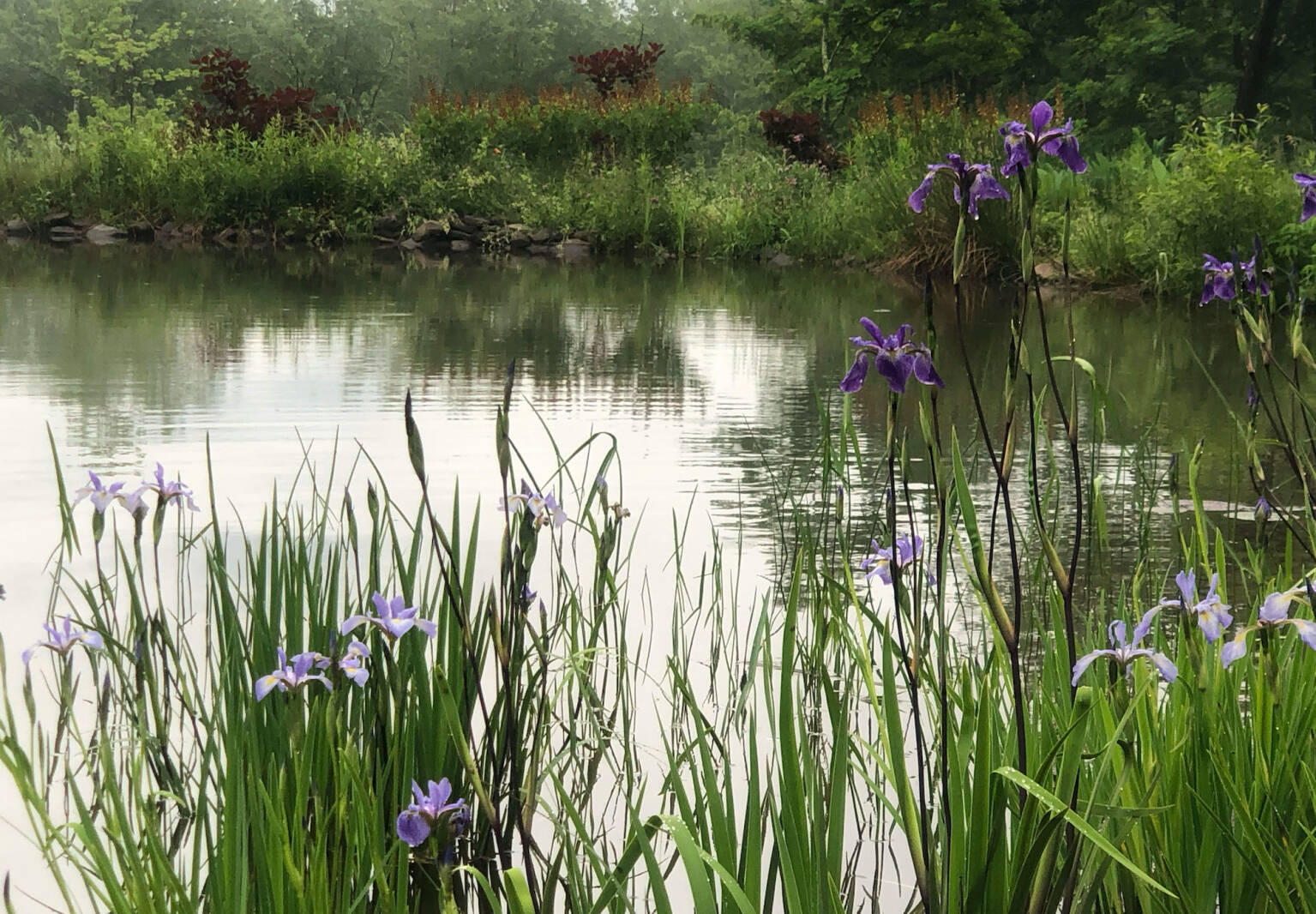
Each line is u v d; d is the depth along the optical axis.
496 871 2.61
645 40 87.94
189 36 68.62
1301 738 2.12
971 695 2.24
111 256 17.55
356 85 74.88
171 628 3.68
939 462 1.81
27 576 4.21
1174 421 7.29
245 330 10.45
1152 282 14.75
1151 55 29.80
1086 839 2.02
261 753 2.40
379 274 15.93
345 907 2.09
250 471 5.69
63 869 2.53
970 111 21.39
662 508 5.39
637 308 12.93
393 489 5.45
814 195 20.50
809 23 33.91
